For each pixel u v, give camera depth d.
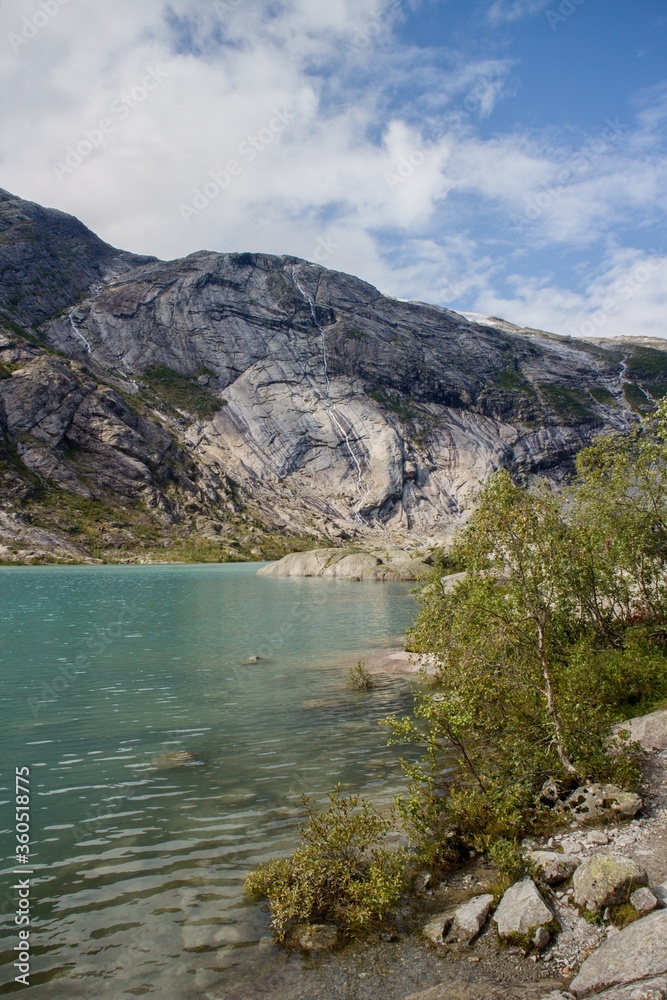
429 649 14.44
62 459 133.75
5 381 135.75
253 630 36.91
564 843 9.92
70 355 192.38
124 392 187.38
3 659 27.23
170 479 151.38
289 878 9.26
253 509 160.38
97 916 8.77
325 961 7.80
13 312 193.50
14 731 17.41
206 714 19.11
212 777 13.98
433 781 12.37
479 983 7.09
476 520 12.91
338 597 57.56
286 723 18.17
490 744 13.77
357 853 10.05
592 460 20.22
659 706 14.66
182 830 11.39
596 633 17.81
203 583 70.75
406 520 186.50
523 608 12.93
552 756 12.30
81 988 7.28
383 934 8.33
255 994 7.19
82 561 102.81
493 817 11.05
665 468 18.39
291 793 13.05
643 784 11.39
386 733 17.22
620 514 19.27
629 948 6.80
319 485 192.12
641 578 18.97
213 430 192.12
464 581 14.00
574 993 6.57
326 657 28.77
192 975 7.53
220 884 9.59
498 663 13.05
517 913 8.02
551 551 12.59
